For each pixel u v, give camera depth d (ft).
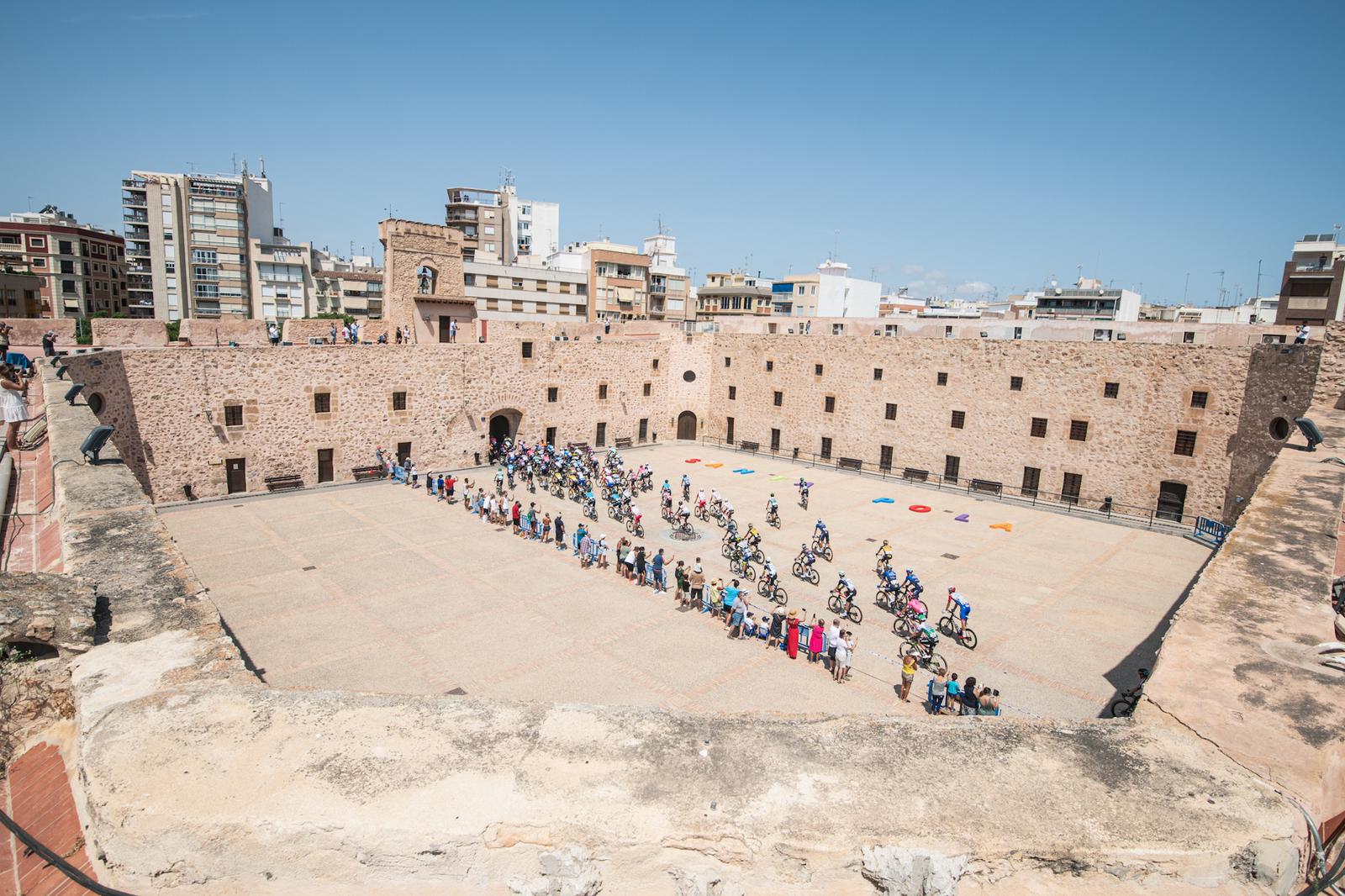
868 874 15.26
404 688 62.59
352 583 84.58
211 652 23.29
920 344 144.15
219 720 18.86
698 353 182.39
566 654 69.62
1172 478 116.26
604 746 18.08
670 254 334.44
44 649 22.80
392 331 156.46
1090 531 113.19
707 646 72.38
